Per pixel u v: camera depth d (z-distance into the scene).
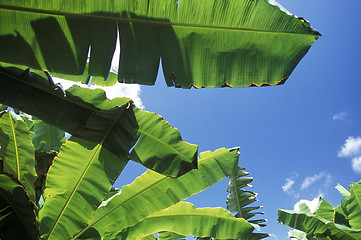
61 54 1.70
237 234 3.36
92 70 1.72
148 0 1.70
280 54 1.66
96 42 1.72
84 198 2.47
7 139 2.40
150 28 1.73
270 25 1.64
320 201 4.64
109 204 2.86
